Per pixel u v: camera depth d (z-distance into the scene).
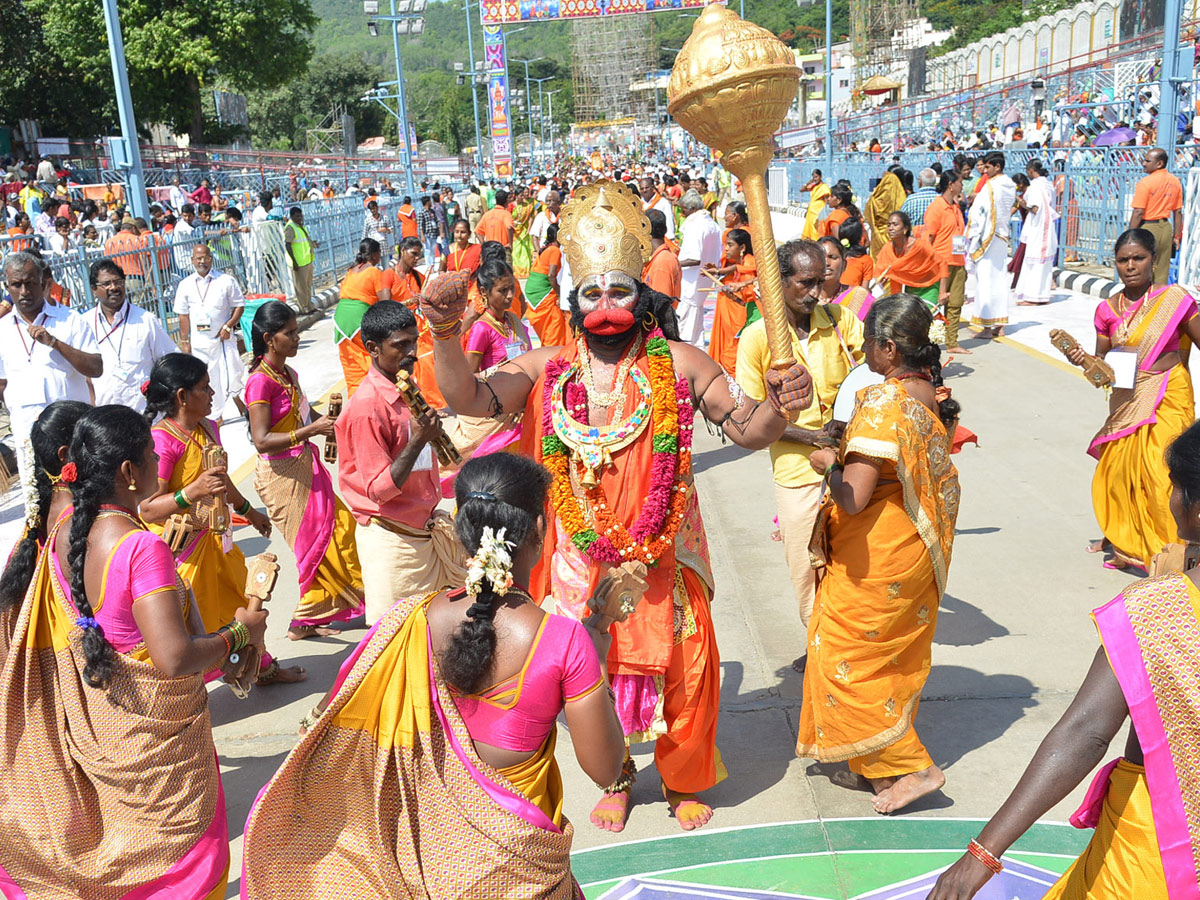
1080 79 33.38
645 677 3.84
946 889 2.30
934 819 3.96
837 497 3.72
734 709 4.89
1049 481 7.55
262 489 5.85
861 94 63.41
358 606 6.07
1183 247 13.38
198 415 4.94
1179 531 2.31
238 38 43.66
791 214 35.53
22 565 3.28
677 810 4.07
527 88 84.88
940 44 72.25
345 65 90.62
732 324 8.98
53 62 42.78
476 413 3.93
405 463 4.67
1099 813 2.40
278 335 5.70
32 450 3.31
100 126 44.50
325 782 2.57
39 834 3.11
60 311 7.34
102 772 3.05
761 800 4.17
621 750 2.62
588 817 4.15
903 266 10.44
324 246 22.88
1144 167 13.77
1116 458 5.73
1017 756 4.32
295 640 6.06
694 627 3.86
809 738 4.12
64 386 7.17
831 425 4.18
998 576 6.06
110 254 12.77
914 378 3.86
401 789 2.50
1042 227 14.22
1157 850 2.12
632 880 3.74
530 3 36.41
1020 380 10.34
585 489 3.76
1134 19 40.03
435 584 5.11
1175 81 14.47
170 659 3.00
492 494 2.54
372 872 2.56
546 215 17.48
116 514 3.11
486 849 2.46
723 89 3.05
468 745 2.48
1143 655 2.09
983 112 37.38
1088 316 13.38
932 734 4.52
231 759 4.77
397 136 97.88
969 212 12.47
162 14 42.62
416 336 4.81
